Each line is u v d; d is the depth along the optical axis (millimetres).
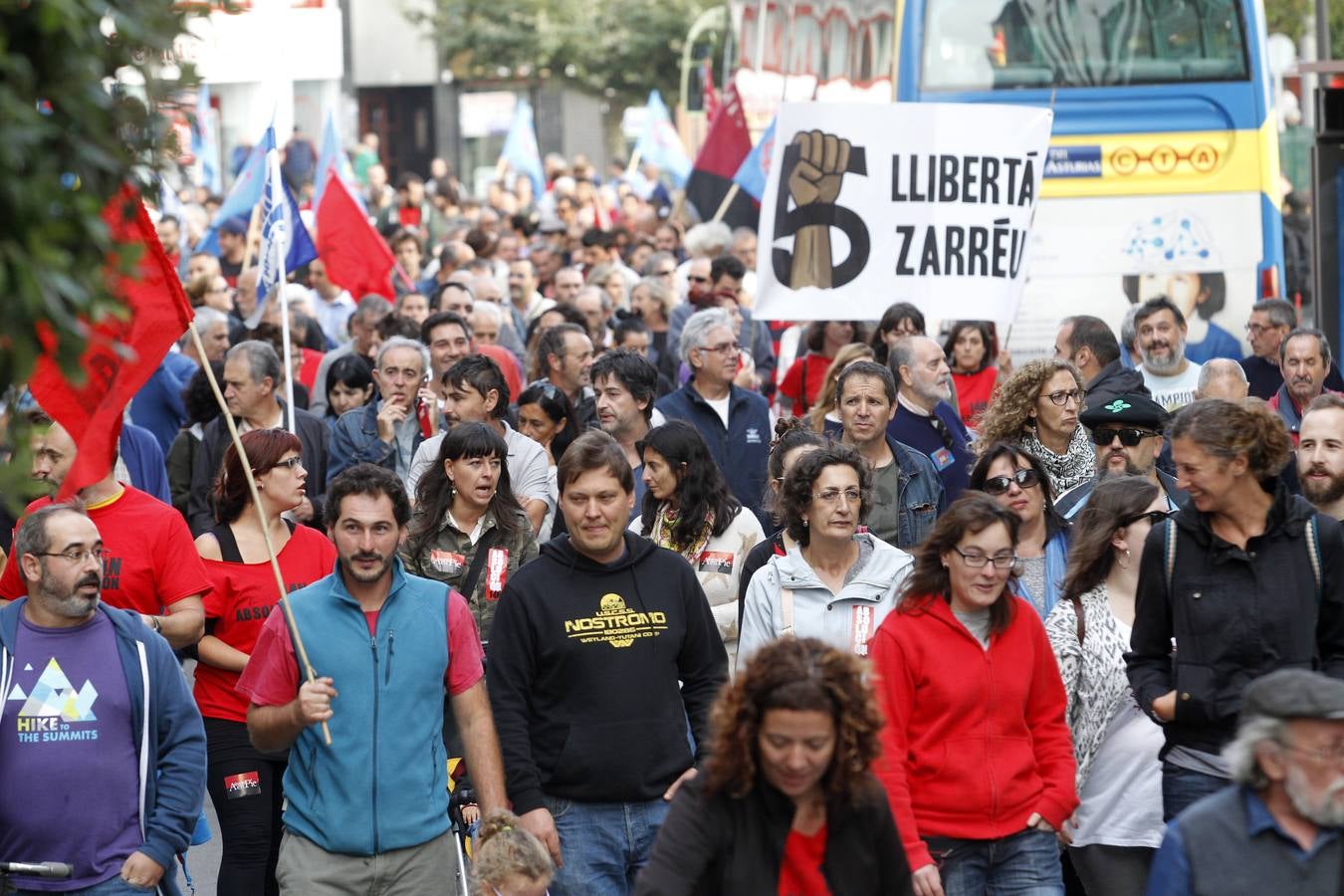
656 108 57500
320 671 10492
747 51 37781
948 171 18828
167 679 10648
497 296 26953
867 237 18844
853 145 18781
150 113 5387
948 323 25641
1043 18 26047
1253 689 7293
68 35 4840
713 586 13094
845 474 11570
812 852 7648
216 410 17781
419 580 10914
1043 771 10367
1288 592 10086
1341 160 23516
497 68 89750
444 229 48688
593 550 10891
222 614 12695
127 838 10445
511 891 9938
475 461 13164
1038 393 14352
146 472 14867
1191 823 7383
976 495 10289
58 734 10297
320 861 10453
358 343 22938
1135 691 10539
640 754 10758
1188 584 10266
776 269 18953
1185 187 26000
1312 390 17547
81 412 8797
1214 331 25938
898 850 7730
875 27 29203
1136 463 13797
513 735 10664
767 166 32938
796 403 22266
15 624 10438
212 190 55062
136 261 5121
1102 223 25984
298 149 55750
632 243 41531
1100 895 11297
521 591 10883
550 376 19250
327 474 18109
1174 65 25953
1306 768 7113
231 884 12320
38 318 4793
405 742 10547
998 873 10273
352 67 92812
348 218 27234
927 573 10273
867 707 7441
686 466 13172
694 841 7539
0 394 5406
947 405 17125
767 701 7344
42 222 4723
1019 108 18922
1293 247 35688
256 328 22656
